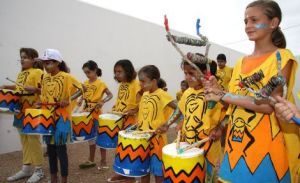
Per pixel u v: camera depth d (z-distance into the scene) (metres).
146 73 3.04
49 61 3.46
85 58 6.21
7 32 5.07
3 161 4.75
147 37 7.67
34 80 3.93
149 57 7.75
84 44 6.18
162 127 2.79
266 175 1.59
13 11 5.12
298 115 1.38
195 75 2.36
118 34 6.90
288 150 1.61
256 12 1.64
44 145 5.38
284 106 1.41
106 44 6.62
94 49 6.38
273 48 1.69
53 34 5.66
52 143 3.36
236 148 1.69
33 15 5.37
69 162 4.72
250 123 1.65
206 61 1.88
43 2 5.50
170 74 8.45
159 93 3.05
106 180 3.97
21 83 3.95
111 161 4.77
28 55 3.96
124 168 2.77
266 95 1.44
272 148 1.60
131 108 3.96
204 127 2.39
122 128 3.84
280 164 1.60
